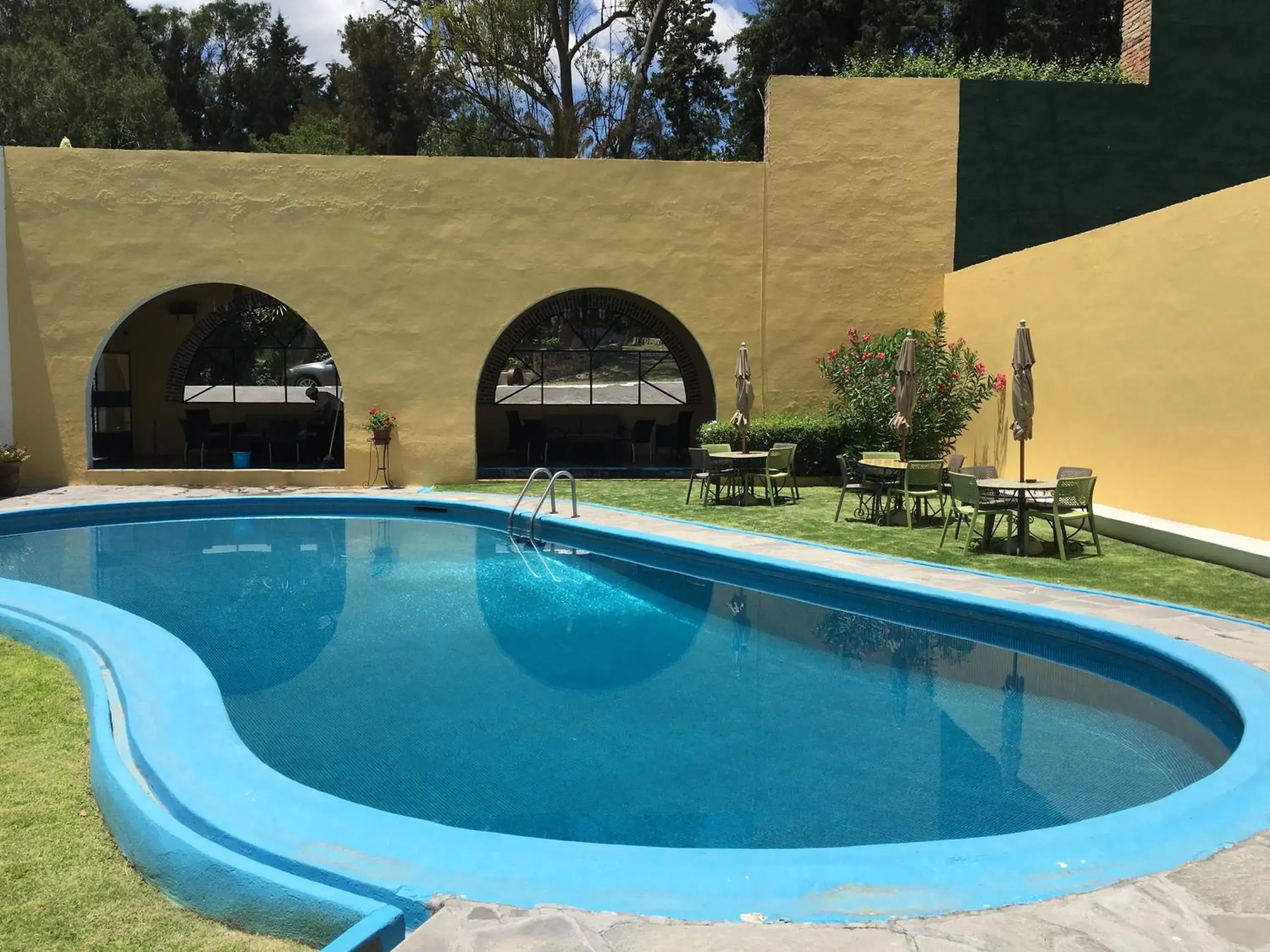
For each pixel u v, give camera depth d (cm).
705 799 371
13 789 338
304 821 293
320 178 1277
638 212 1312
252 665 554
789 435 1263
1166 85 1316
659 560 870
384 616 677
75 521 1083
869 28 2494
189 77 3834
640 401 1669
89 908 263
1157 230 876
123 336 1633
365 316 1291
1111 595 625
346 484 1309
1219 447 801
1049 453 1068
